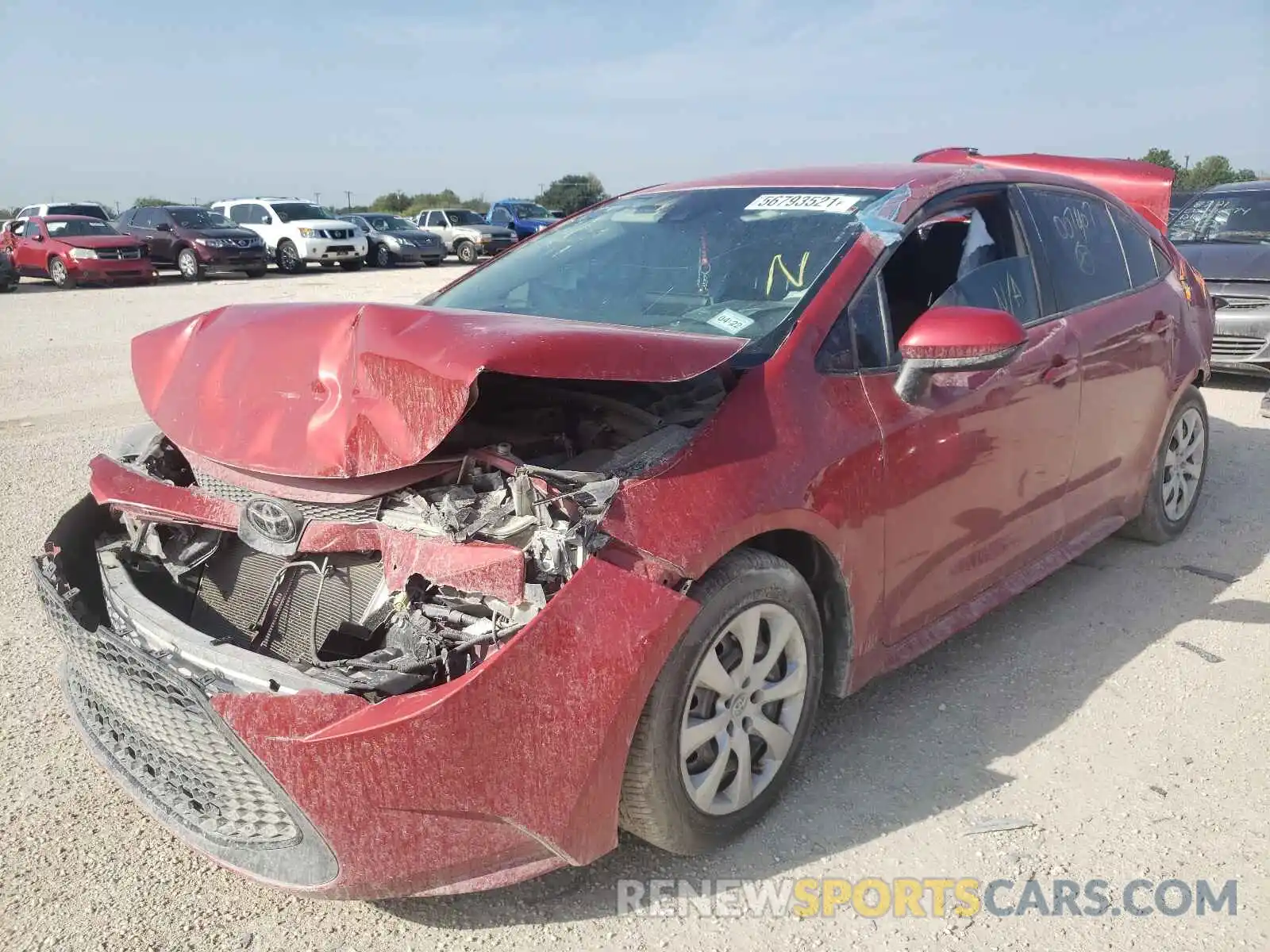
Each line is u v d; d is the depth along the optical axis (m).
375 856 2.13
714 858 2.70
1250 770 3.08
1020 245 3.79
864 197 3.41
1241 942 2.39
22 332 13.88
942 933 2.44
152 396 2.81
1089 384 3.92
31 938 2.41
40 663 3.75
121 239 22.25
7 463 6.50
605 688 2.25
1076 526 4.11
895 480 2.99
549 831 2.26
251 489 2.52
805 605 2.79
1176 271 4.86
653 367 2.37
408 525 2.33
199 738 2.20
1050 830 2.81
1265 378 8.96
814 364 2.87
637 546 2.34
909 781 3.04
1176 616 4.18
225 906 2.53
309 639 2.52
